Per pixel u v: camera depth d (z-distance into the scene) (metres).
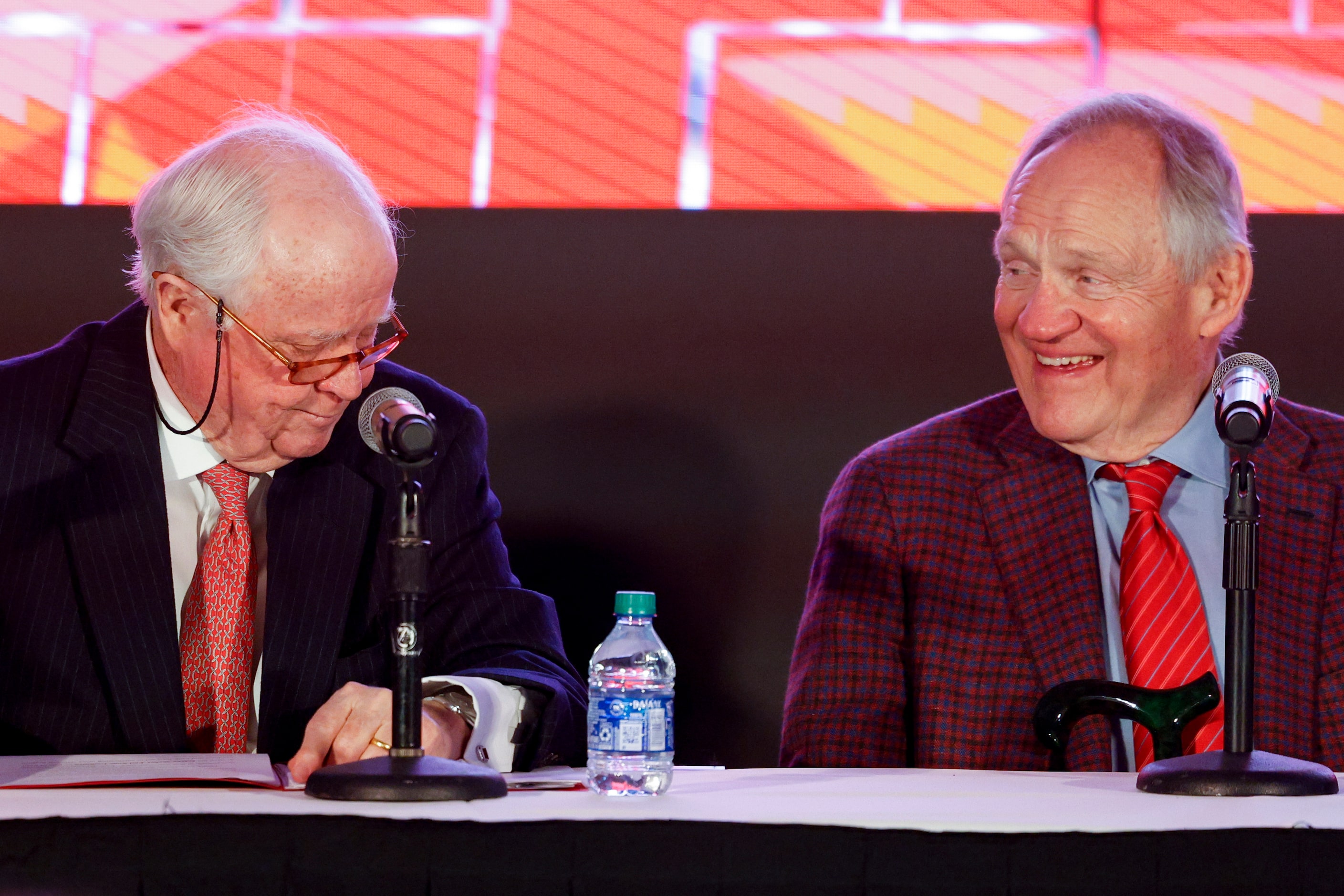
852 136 9.16
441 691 5.34
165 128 9.12
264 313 5.73
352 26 9.18
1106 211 6.06
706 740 9.28
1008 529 6.54
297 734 6.02
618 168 9.26
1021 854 3.62
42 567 5.99
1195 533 6.32
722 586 9.30
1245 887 3.60
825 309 9.21
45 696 5.91
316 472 6.41
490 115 9.22
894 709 6.45
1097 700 5.09
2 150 9.12
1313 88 8.87
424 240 9.27
